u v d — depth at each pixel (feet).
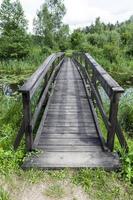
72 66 38.93
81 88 19.61
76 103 15.06
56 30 132.87
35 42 118.83
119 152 8.48
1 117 12.69
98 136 10.00
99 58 64.18
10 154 8.08
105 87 8.63
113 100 7.72
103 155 8.27
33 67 56.39
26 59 70.95
